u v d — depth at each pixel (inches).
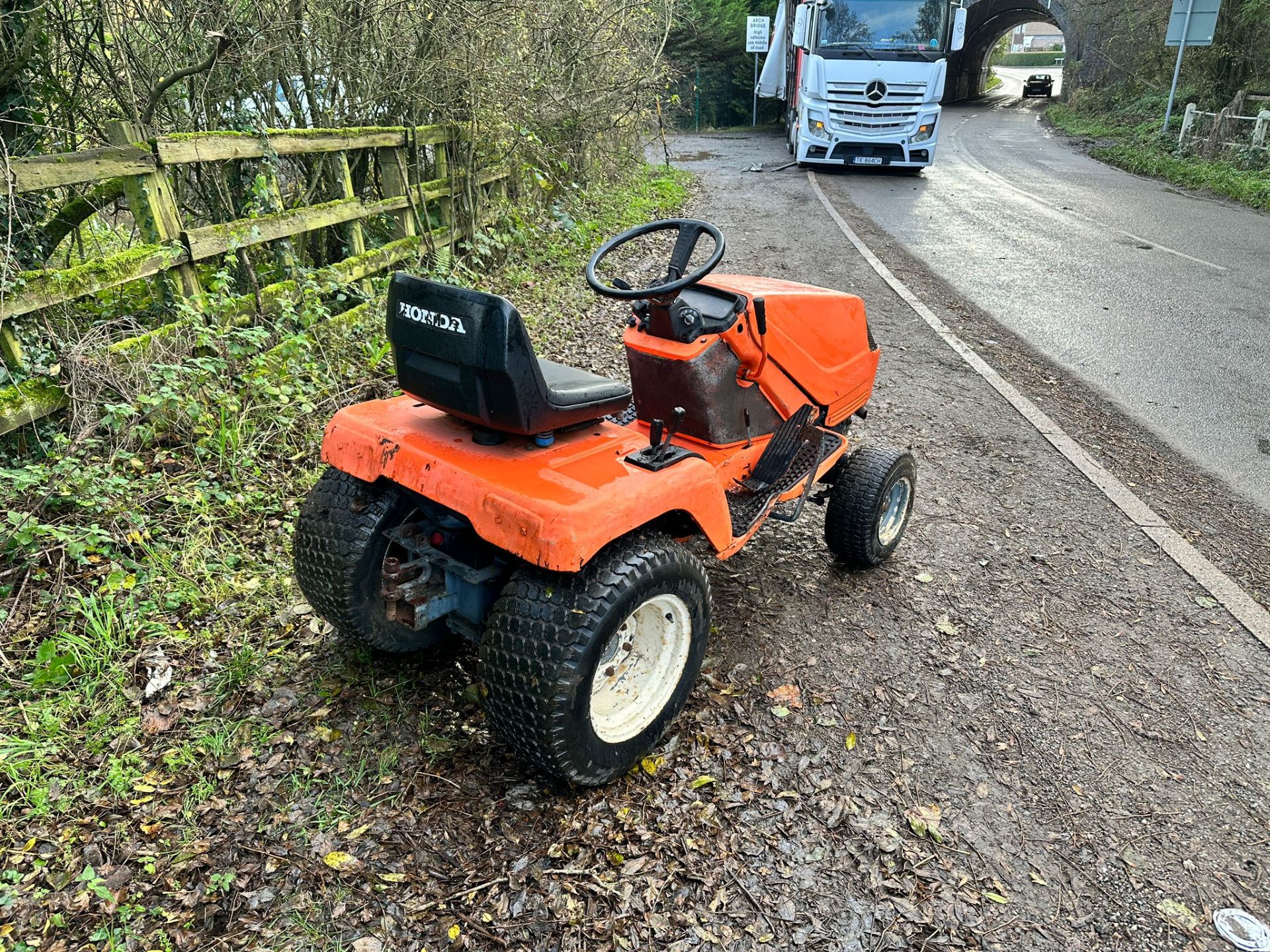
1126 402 246.5
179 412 162.1
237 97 225.0
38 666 115.9
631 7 405.7
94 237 216.1
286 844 94.9
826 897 92.0
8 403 140.3
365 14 250.7
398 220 267.4
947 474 198.2
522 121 336.8
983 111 1465.3
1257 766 114.7
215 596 132.8
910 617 144.0
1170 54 973.8
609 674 103.8
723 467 129.7
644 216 460.8
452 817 99.3
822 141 665.6
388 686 119.0
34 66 171.2
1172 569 161.9
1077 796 108.0
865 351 158.1
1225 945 89.3
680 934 87.0
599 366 244.5
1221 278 379.6
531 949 84.7
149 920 86.0
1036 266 396.5
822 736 115.6
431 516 110.1
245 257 192.7
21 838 93.7
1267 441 223.6
